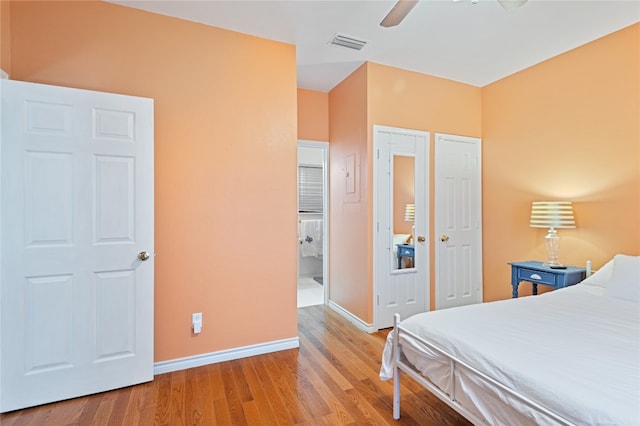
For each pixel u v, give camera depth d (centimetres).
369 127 316
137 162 214
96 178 204
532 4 222
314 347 279
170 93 236
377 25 250
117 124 209
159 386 214
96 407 191
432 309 346
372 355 263
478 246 374
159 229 232
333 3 222
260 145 265
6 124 184
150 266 218
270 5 225
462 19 241
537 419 104
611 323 163
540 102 314
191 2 221
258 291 264
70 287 198
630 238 249
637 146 246
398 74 329
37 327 191
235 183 256
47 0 207
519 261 334
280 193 272
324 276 407
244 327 259
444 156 355
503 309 189
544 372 114
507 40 273
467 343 142
